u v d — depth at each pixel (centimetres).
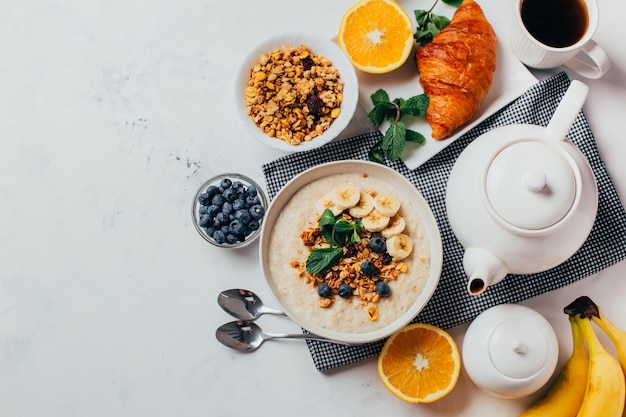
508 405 87
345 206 82
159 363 88
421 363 84
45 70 90
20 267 89
